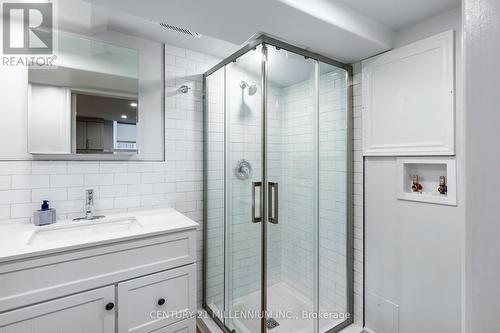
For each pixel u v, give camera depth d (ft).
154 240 4.42
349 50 5.57
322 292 6.33
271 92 5.33
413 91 5.11
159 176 6.22
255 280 5.56
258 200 5.47
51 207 4.96
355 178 6.38
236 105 6.02
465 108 1.08
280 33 4.81
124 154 5.75
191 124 6.67
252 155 5.60
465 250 1.08
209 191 6.77
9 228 4.41
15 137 4.66
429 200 4.92
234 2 3.83
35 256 3.44
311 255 6.21
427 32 5.03
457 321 4.57
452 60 4.55
